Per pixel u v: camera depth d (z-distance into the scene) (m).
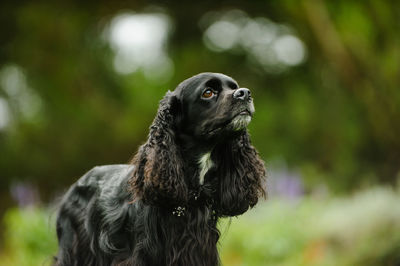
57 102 17.38
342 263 8.91
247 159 5.34
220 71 18.83
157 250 4.95
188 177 5.12
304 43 16.83
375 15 14.44
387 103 14.80
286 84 18.97
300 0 14.83
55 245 9.34
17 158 17.14
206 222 5.10
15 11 16.64
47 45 16.86
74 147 17.39
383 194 10.16
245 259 9.89
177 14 18.45
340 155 16.28
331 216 10.23
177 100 5.10
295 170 14.83
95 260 5.66
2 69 17.41
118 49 18.59
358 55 14.89
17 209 11.31
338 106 17.11
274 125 18.19
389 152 15.34
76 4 17.23
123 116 17.52
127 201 5.23
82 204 5.94
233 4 17.84
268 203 11.52
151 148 4.95
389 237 8.74
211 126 4.95
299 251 9.70
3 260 10.66
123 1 17.42
